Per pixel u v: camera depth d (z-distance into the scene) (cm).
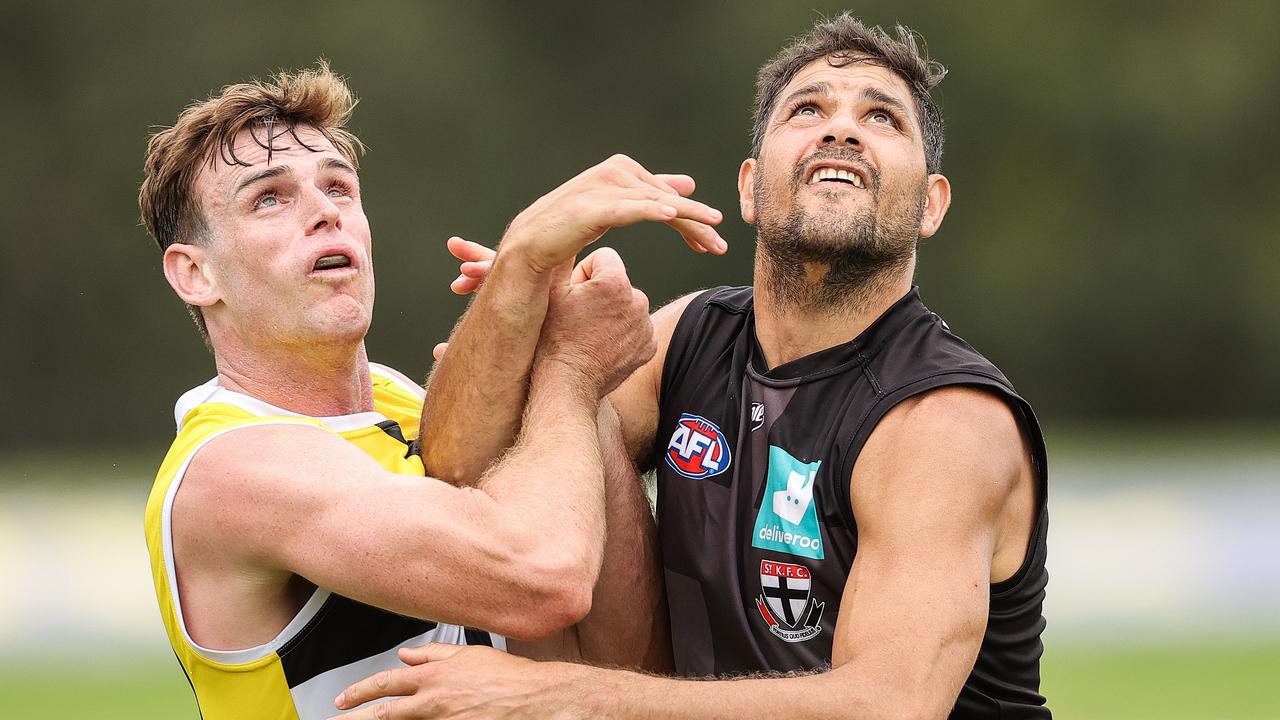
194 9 8244
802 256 1284
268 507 1192
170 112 8156
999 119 8825
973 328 8656
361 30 8306
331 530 1170
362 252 1352
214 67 8169
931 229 1388
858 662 1147
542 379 1295
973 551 1177
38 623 4078
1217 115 8788
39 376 7912
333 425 1337
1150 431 8531
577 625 1377
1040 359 8706
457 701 1153
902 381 1250
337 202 1357
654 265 7912
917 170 1309
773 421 1306
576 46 8562
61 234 8006
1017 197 8812
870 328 1302
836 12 8619
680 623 1343
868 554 1199
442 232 8200
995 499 1199
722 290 1476
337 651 1255
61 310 7969
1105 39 8812
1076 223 8762
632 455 1429
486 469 1307
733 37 8562
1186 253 8725
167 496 1247
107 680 3419
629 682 1160
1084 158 8806
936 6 8800
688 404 1377
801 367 1312
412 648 1211
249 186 1316
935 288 8656
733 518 1305
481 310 1270
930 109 1366
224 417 1301
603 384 1323
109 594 4175
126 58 8156
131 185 8081
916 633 1140
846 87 1313
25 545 4269
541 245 1227
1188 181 8819
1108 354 8700
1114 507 4362
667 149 8575
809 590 1259
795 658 1266
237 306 1333
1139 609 4091
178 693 3238
